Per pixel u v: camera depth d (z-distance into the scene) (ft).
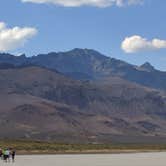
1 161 515.91
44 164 475.31
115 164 506.48
